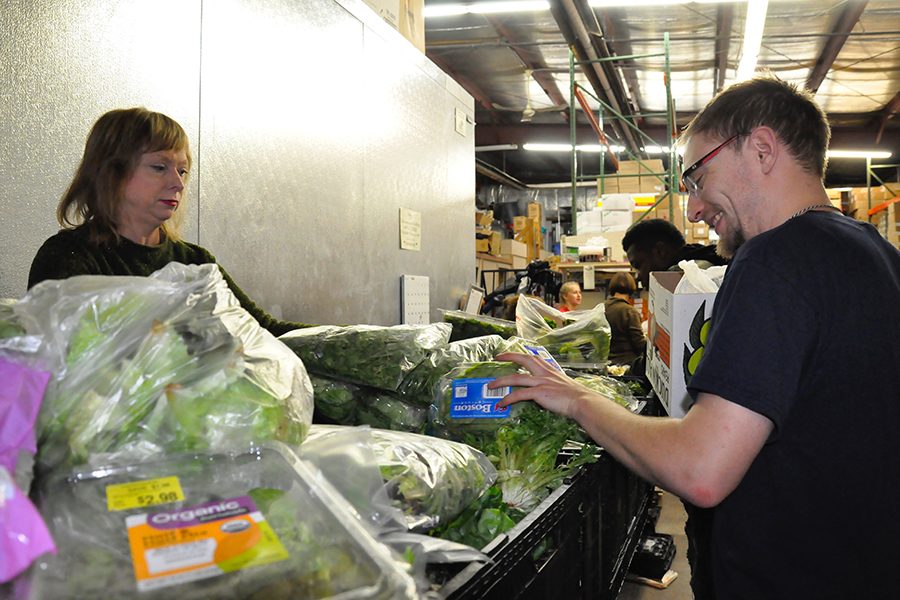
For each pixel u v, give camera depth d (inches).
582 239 267.4
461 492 37.7
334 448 30.0
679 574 107.1
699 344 58.9
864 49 333.7
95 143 59.6
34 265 56.1
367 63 103.7
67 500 21.5
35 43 57.9
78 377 25.4
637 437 41.3
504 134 479.2
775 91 46.6
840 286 40.0
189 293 29.6
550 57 344.5
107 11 63.8
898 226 355.9
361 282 102.6
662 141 485.4
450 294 134.4
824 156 47.9
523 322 97.7
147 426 26.4
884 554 40.1
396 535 27.4
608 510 57.6
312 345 54.4
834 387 39.7
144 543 19.5
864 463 39.8
